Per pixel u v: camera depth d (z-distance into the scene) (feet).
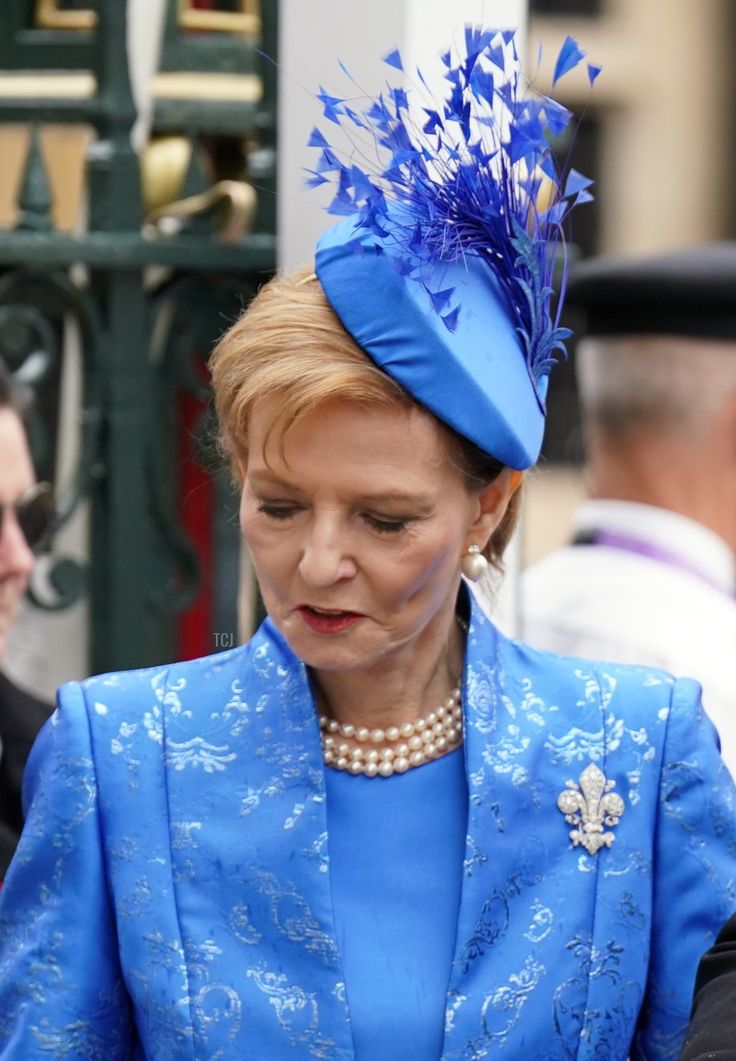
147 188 32.01
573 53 15.76
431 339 14.44
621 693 16.94
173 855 15.79
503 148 15.51
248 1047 15.34
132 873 15.70
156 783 15.93
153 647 32.17
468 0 28.07
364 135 21.34
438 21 27.84
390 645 15.12
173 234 31.63
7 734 23.35
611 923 16.22
